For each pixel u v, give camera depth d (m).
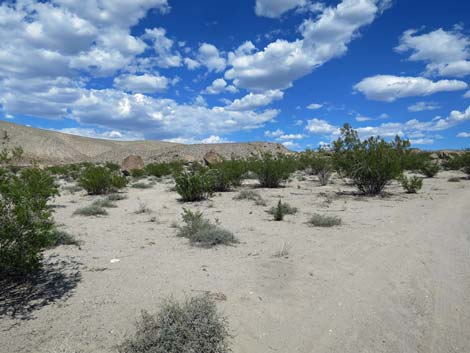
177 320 3.67
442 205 12.96
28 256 4.78
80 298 4.91
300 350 3.74
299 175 29.09
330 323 4.29
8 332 4.00
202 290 5.22
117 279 5.66
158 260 6.70
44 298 4.91
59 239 7.77
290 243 7.93
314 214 10.60
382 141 16.78
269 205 13.68
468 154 26.69
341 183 22.41
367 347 3.78
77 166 46.53
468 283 5.43
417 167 26.70
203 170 20.20
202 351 3.50
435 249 7.31
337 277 5.79
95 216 11.57
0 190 4.84
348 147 17.22
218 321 3.89
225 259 6.77
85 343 3.79
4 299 4.88
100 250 7.38
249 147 72.56
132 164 42.72
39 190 5.24
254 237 8.50
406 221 10.23
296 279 5.70
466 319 4.33
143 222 10.54
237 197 15.69
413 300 4.89
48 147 126.06
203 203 14.38
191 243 7.92
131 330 4.05
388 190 18.06
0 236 4.59
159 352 3.39
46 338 3.88
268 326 4.21
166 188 21.14
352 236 8.54
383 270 6.12
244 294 5.09
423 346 3.78
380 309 4.64
